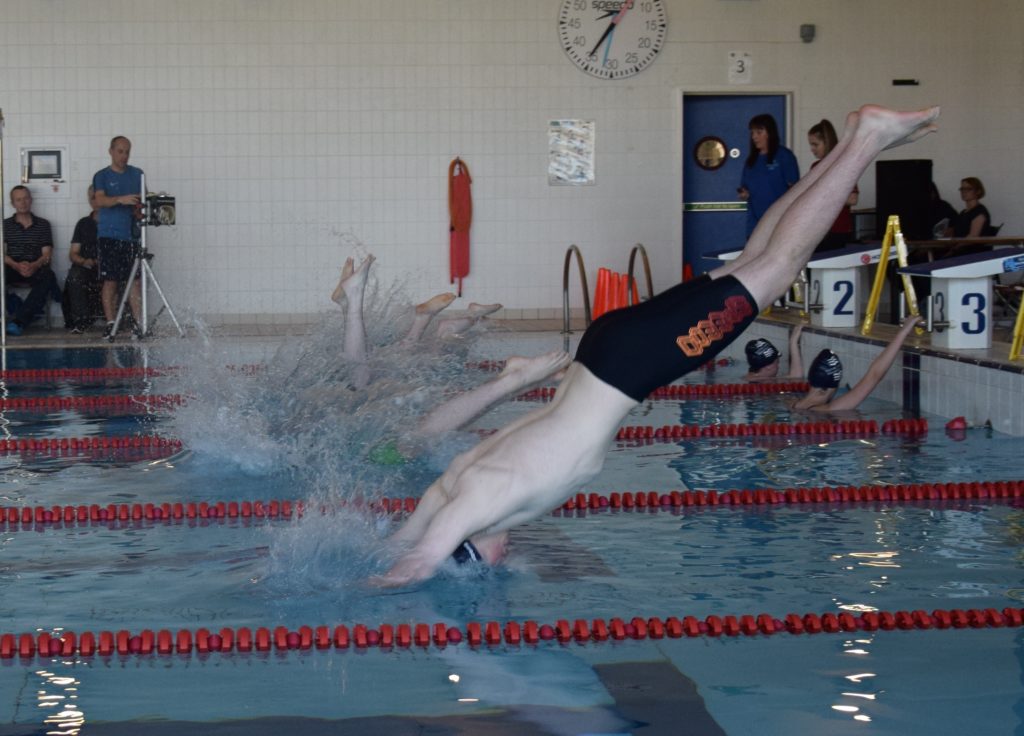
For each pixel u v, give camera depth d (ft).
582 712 9.04
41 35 43.06
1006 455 19.30
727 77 44.75
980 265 23.50
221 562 13.34
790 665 10.05
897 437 21.24
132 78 43.39
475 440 18.60
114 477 18.03
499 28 44.19
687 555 13.61
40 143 43.34
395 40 43.98
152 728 8.74
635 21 44.42
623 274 44.52
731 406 24.89
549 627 11.00
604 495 16.62
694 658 10.24
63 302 41.86
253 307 44.45
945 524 15.06
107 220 39.86
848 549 13.85
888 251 28.30
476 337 26.89
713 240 46.47
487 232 45.01
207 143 43.83
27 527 15.12
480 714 9.00
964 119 45.16
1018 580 12.49
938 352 23.62
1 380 29.55
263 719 8.90
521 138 44.68
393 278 44.83
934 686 9.53
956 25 44.83
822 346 29.22
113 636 10.77
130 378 29.89
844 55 44.86
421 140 44.42
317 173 44.27
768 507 16.12
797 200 11.77
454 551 12.62
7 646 10.48
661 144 44.98
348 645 10.61
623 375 11.50
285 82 43.86
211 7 43.39
